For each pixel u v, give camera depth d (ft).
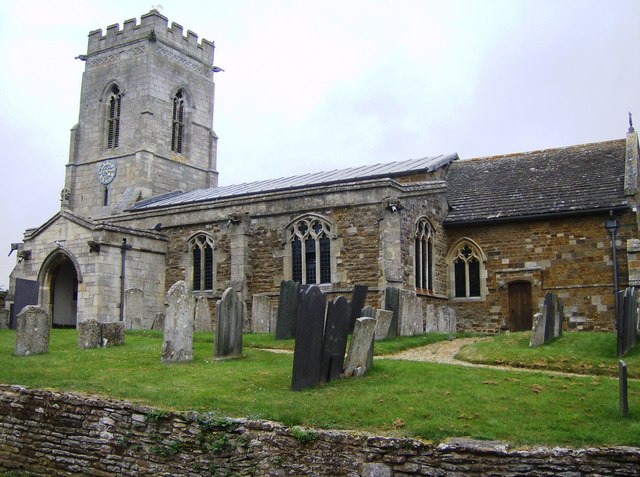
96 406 37.93
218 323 54.34
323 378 43.14
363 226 86.99
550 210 90.22
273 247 94.99
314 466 31.58
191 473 33.99
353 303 68.54
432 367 48.44
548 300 61.72
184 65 155.94
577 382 42.80
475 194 102.89
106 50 152.76
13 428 40.42
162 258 104.94
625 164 93.86
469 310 95.09
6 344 66.28
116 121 150.51
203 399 38.40
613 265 85.40
